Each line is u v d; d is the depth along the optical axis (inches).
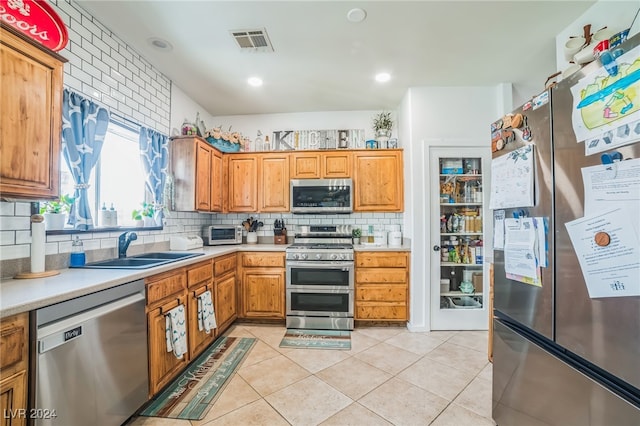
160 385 69.1
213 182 124.4
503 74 106.7
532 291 49.8
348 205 128.7
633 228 34.2
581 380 41.1
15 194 47.4
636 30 59.8
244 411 66.0
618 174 35.6
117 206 88.0
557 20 76.5
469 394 72.6
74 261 68.0
